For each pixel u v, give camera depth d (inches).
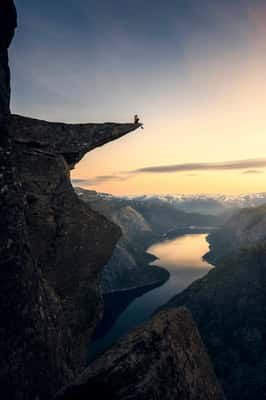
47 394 393.1
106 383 187.5
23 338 383.6
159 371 198.5
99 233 773.3
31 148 668.1
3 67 510.9
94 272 761.6
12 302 381.7
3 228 403.2
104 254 777.6
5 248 396.5
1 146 438.9
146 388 187.9
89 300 743.1
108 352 207.8
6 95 501.0
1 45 505.7
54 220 690.8
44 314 454.9
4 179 430.0
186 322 252.5
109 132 769.6
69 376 485.1
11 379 342.3
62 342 518.0
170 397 192.7
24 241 442.9
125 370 192.4
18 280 402.3
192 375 216.8
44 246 665.0
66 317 672.4
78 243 725.9
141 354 201.5
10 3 508.1
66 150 715.4
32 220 647.8
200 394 212.5
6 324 362.3
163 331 220.5
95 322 775.7
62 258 696.4
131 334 219.9
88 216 761.6
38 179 669.9
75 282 716.0
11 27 527.5
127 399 183.5
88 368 201.2
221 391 241.4
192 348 237.5
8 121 474.3
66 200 720.3
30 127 681.0
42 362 405.7
